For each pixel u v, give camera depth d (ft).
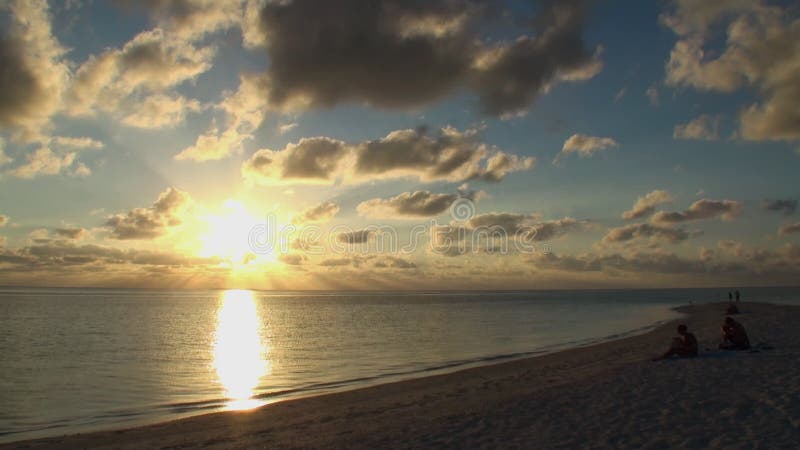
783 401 42.45
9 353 115.03
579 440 35.12
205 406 60.64
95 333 168.35
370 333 161.27
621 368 65.51
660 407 43.04
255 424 48.26
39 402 63.93
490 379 69.21
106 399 65.46
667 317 215.10
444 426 41.27
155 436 45.06
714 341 90.33
